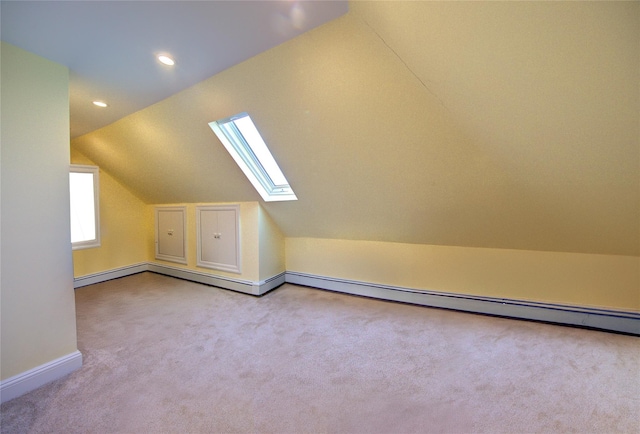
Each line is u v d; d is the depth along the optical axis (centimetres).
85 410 129
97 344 190
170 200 354
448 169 175
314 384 148
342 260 301
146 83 177
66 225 158
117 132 261
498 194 180
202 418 125
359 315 239
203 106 197
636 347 180
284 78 156
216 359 172
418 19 106
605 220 172
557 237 200
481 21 100
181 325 221
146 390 143
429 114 147
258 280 292
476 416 125
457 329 211
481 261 239
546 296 220
